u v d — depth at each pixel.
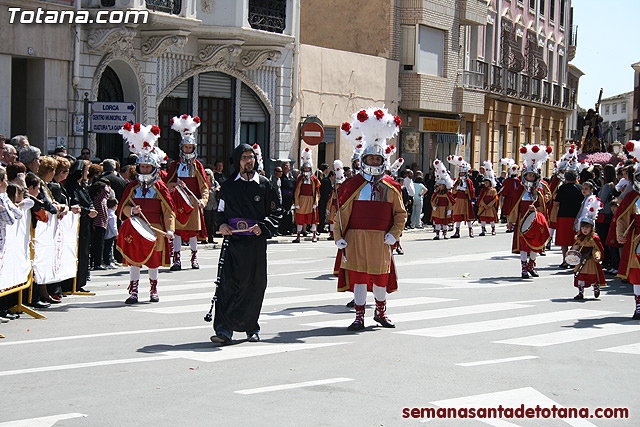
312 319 12.25
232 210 10.28
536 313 13.03
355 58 35.66
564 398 7.93
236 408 7.31
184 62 26.97
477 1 43.72
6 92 21.45
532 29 55.25
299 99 32.31
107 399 7.57
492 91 47.09
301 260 20.73
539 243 17.52
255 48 28.81
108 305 13.23
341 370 8.83
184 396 7.69
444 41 41.94
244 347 10.04
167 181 17.91
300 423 6.93
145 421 6.92
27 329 11.11
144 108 25.41
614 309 13.65
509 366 9.17
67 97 23.08
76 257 14.09
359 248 11.27
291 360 9.30
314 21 40.19
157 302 13.60
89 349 9.80
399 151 39.47
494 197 31.47
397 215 11.37
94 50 23.53
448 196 28.83
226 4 27.22
